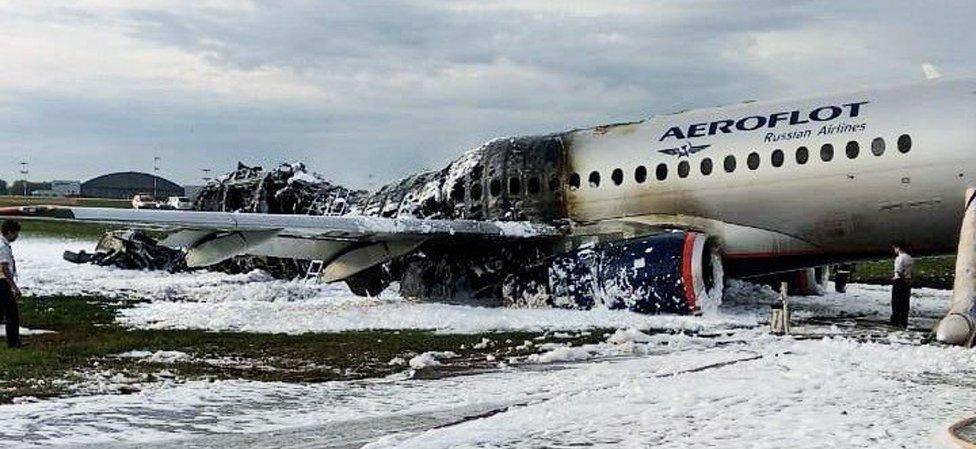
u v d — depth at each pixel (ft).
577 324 63.36
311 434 31.32
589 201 77.10
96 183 556.10
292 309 74.33
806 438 28.63
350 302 80.48
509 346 54.08
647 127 76.74
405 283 81.87
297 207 105.60
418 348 53.52
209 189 112.37
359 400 37.60
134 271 119.75
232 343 55.52
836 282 96.32
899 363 44.65
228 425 32.76
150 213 62.54
